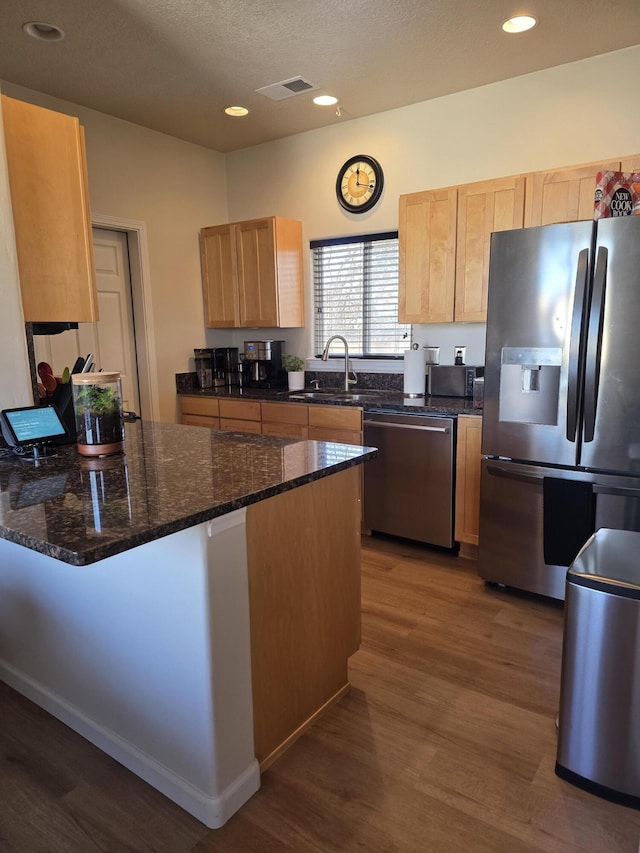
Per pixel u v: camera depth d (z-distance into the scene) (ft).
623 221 7.23
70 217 7.14
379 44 9.36
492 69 10.37
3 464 5.81
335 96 11.48
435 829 4.79
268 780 5.34
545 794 5.16
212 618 4.55
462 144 11.48
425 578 9.72
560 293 7.84
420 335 12.54
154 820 4.91
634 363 7.43
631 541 5.89
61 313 7.14
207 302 15.01
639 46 9.50
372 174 12.69
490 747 5.76
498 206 10.00
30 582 6.15
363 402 11.20
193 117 12.57
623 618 4.83
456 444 10.11
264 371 14.65
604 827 4.81
